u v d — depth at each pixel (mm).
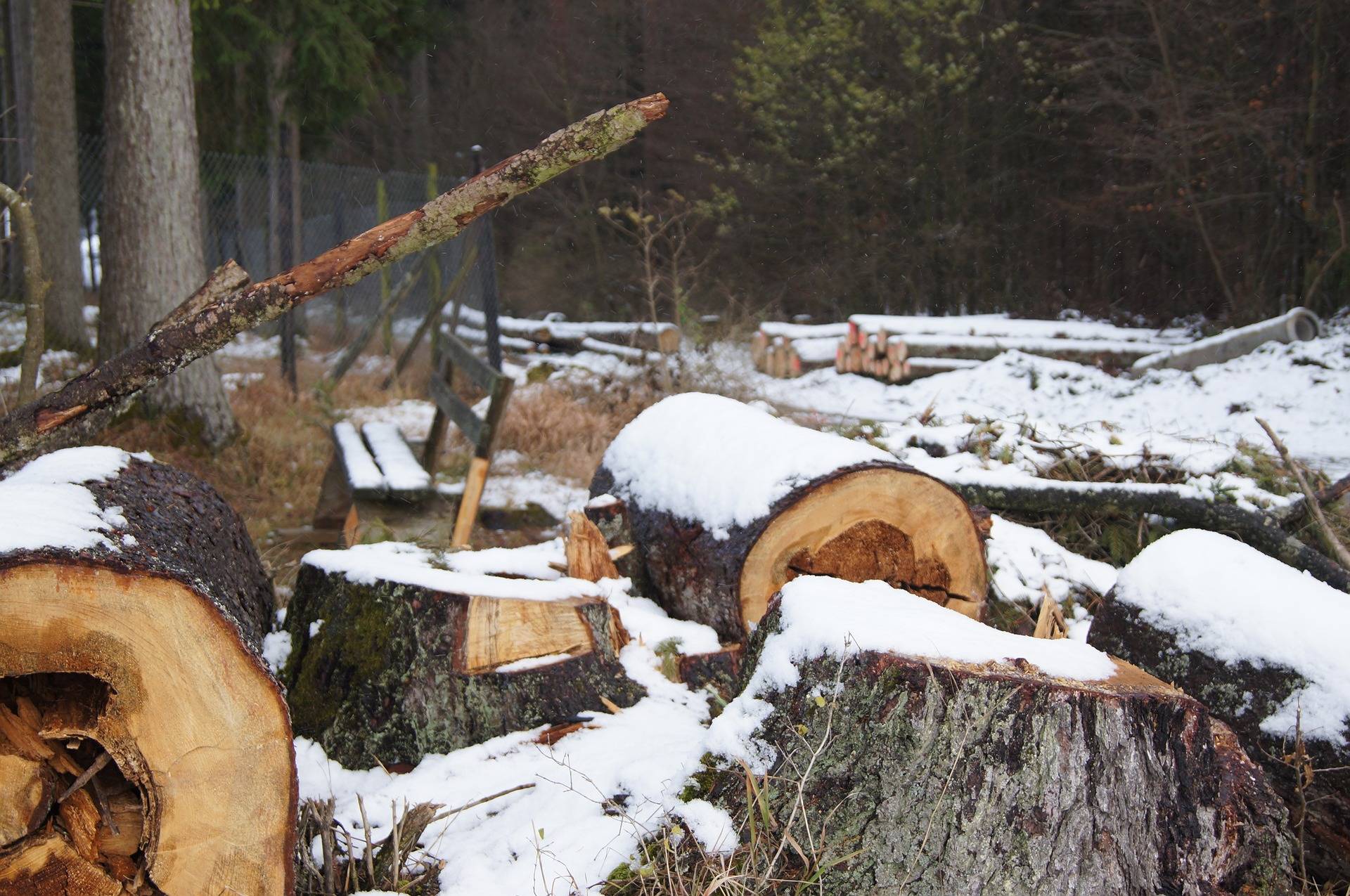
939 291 18266
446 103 20906
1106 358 12930
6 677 1994
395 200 12445
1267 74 15391
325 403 8984
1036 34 17531
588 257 19500
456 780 2859
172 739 2049
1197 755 2330
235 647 2051
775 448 3795
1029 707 2250
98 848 2119
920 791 2258
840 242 18500
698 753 2611
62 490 2475
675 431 4270
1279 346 11750
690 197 18953
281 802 2107
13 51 11875
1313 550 4809
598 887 2324
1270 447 8586
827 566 3705
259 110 17234
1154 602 3213
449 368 7496
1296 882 2637
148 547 2359
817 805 2328
